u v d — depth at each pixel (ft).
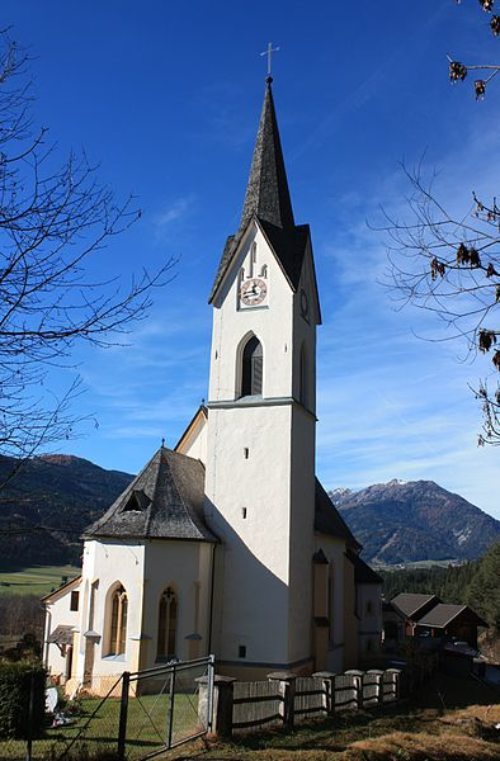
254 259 138.51
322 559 135.54
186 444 153.69
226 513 128.06
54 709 84.58
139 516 118.01
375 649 189.37
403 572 548.72
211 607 123.13
